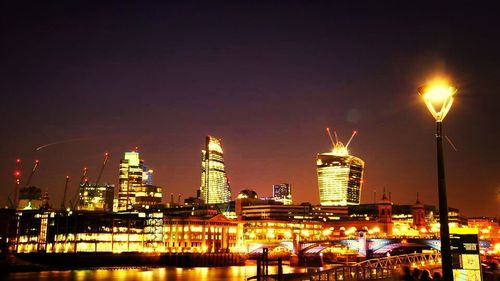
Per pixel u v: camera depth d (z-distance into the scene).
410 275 57.88
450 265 33.28
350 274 110.69
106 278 197.50
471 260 39.16
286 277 118.44
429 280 51.22
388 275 106.81
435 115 34.97
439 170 34.44
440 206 34.03
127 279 192.75
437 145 34.69
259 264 122.38
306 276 110.25
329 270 104.06
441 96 34.66
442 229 33.75
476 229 39.25
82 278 197.12
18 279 191.00
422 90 35.28
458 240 39.72
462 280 39.31
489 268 82.56
